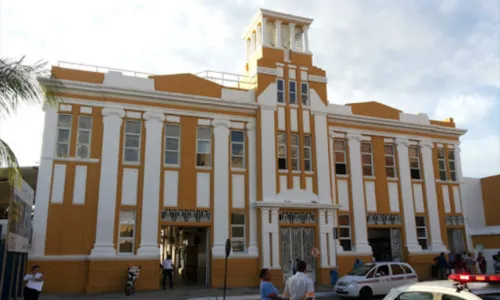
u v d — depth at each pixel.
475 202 33.22
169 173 24.27
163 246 34.47
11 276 16.39
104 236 22.27
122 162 23.53
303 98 28.19
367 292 19.30
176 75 25.59
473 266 29.25
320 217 26.22
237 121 26.39
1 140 11.10
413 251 28.75
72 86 23.20
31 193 19.66
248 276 24.20
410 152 31.23
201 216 24.28
